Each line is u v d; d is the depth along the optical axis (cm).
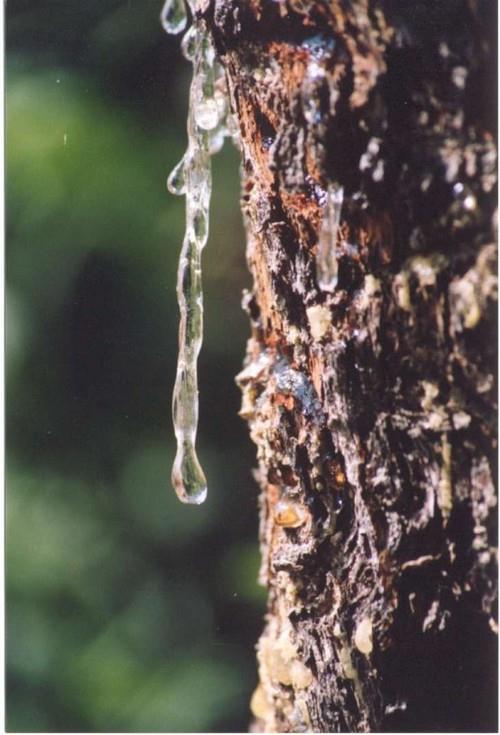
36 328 107
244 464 109
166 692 106
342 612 72
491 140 69
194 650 109
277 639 75
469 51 69
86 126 104
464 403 70
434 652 71
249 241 75
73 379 109
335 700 72
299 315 72
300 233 72
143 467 110
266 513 77
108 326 109
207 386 108
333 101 70
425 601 71
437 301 70
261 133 72
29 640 105
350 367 71
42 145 104
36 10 106
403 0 70
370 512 71
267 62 71
